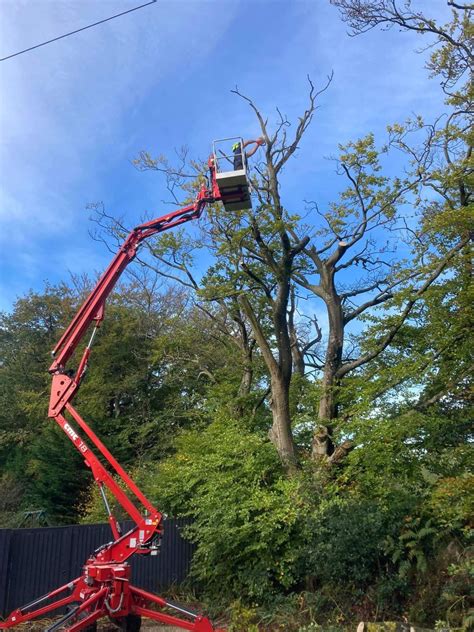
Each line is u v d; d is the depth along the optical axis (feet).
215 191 35.22
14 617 27.30
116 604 26.17
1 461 110.11
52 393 29.84
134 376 96.73
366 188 55.77
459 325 43.50
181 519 45.88
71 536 39.50
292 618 32.42
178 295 110.01
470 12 49.65
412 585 31.81
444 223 42.63
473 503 31.58
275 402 50.78
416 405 44.60
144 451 90.68
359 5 50.70
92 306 31.60
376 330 49.11
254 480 42.16
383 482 38.34
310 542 36.11
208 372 77.92
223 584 40.32
